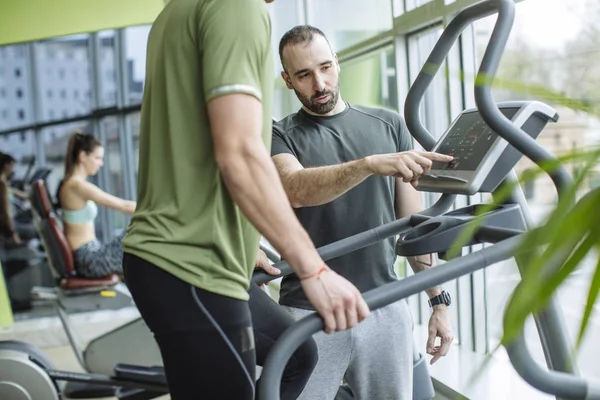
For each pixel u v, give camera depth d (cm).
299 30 227
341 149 232
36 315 725
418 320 462
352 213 226
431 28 380
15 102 805
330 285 132
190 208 146
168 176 150
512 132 150
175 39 148
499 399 319
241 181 135
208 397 148
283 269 192
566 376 140
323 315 132
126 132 826
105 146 826
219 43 140
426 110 416
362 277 227
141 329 388
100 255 491
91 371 392
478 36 349
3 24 587
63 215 515
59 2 592
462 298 386
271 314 186
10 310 673
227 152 136
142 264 148
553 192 160
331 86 228
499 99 318
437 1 353
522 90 91
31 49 803
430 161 173
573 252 81
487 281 373
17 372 339
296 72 227
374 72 463
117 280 493
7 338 619
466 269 137
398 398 225
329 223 226
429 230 171
